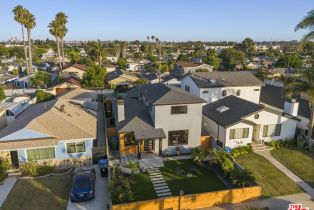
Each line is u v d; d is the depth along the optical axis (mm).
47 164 26438
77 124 28828
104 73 71375
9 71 99125
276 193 22016
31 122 26828
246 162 27344
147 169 26172
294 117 31828
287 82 31719
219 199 20266
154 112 28406
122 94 51062
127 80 70625
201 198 19859
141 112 31625
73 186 21422
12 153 26703
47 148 26094
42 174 25141
